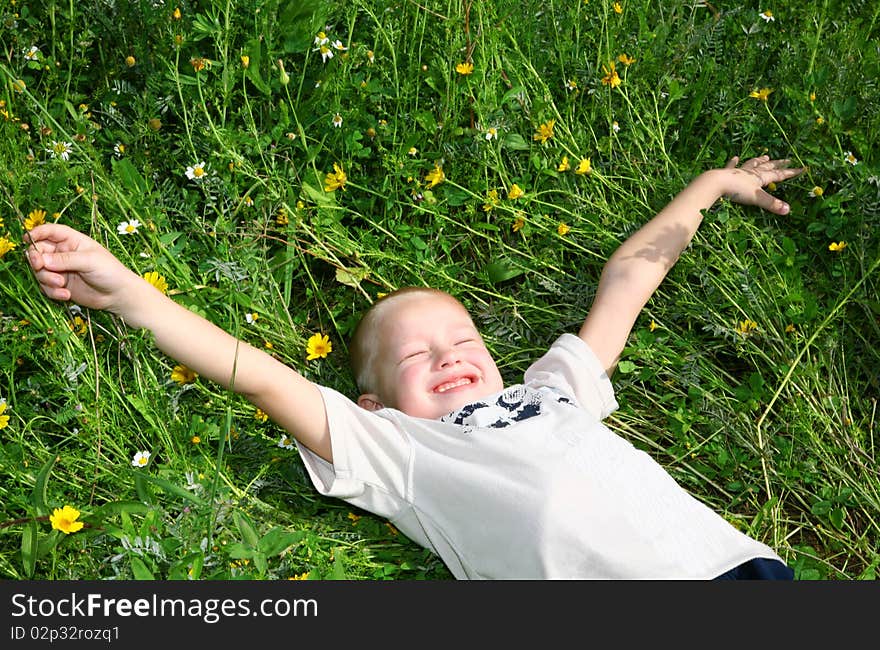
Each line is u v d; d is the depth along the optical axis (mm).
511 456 2389
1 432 2609
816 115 3311
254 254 3102
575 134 3426
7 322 2574
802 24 3605
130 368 2693
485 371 2734
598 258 3289
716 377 3047
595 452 2412
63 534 2256
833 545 2748
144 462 2520
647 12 3697
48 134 2914
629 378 3043
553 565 2270
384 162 3223
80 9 3262
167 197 3096
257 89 3320
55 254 2336
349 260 3225
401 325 2750
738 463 2830
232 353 2422
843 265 3186
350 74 3322
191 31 3129
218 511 2385
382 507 2498
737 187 3221
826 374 3082
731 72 3617
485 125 3252
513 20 3510
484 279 3195
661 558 2285
